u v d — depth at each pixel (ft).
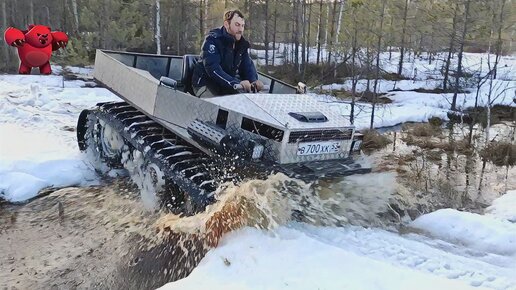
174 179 15.16
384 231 14.34
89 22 71.77
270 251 12.31
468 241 14.16
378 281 10.96
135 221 16.65
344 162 14.61
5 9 87.20
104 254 14.55
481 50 88.69
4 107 30.04
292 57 73.97
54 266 13.93
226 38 17.47
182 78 18.97
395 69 75.10
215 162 14.69
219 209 13.30
